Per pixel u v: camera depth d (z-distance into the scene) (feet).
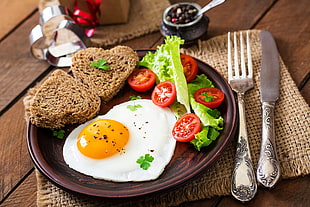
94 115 2.09
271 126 2.00
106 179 1.89
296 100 2.11
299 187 1.89
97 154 1.94
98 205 1.91
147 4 2.64
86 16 2.50
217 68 2.28
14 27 2.61
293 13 2.48
